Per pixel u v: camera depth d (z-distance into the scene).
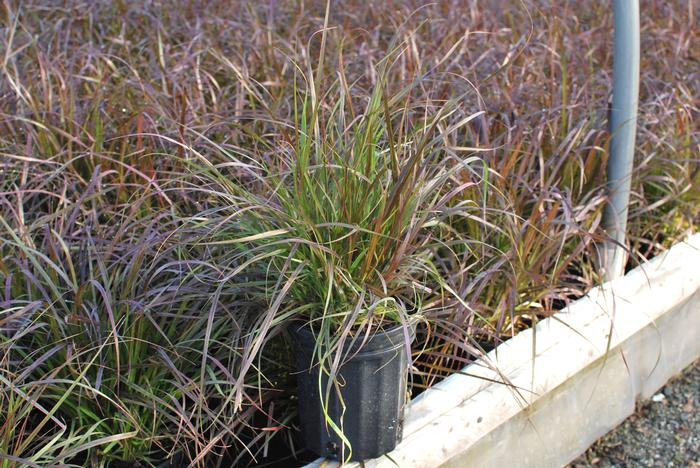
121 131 3.16
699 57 4.52
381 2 4.95
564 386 3.02
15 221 2.79
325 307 2.16
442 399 2.59
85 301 2.46
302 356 2.30
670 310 3.48
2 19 4.47
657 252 3.67
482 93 3.72
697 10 5.11
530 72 3.99
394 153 2.21
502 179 3.03
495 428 2.78
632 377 3.36
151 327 2.44
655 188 3.83
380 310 2.26
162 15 4.72
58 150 3.17
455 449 2.60
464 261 2.89
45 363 2.44
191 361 2.41
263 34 4.32
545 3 4.78
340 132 2.45
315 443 2.39
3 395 2.28
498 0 5.06
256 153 3.01
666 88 4.06
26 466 2.10
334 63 4.08
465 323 2.83
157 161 3.23
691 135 3.79
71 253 2.74
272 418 2.44
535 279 2.88
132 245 2.56
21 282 2.55
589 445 3.23
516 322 3.07
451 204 3.00
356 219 2.25
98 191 2.82
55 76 3.60
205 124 3.37
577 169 3.46
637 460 3.15
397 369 2.29
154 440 2.37
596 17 5.02
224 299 2.56
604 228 3.29
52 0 4.83
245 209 2.25
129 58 3.90
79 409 2.32
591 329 3.04
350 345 2.12
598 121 3.63
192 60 3.91
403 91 2.33
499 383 2.61
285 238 2.32
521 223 3.15
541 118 3.45
